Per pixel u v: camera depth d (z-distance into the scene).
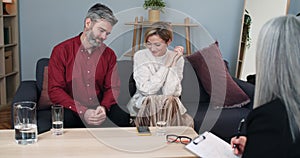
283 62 0.90
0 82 3.58
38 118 2.11
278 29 0.93
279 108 0.89
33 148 1.35
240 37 3.64
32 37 3.70
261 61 0.94
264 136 0.87
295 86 0.89
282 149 0.85
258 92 0.95
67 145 1.39
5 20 3.61
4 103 3.62
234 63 3.83
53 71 2.03
